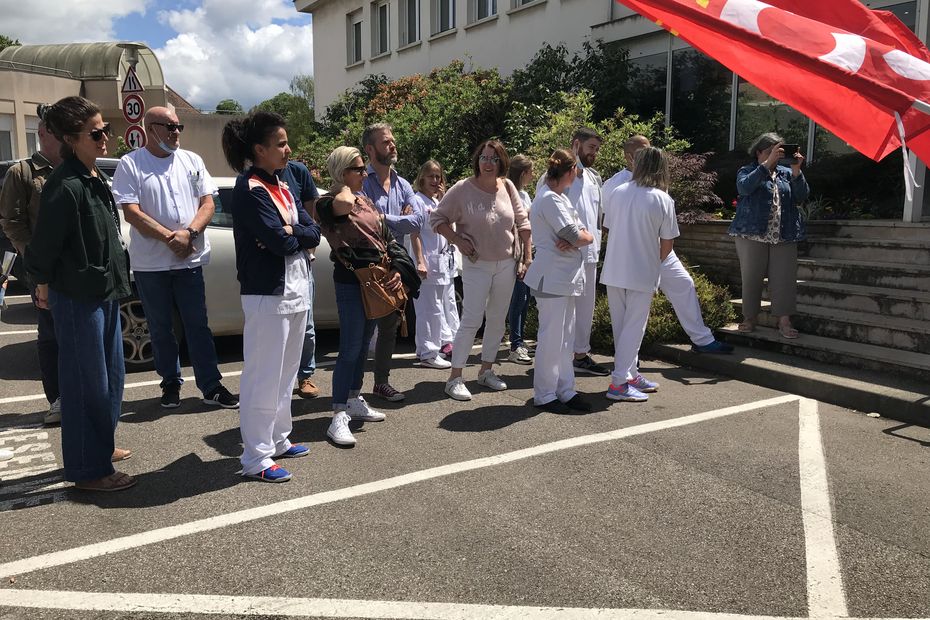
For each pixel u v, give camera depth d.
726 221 7.77
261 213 3.63
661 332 6.76
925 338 5.67
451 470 4.00
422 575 2.91
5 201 4.60
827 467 4.05
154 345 5.05
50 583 2.84
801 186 6.27
